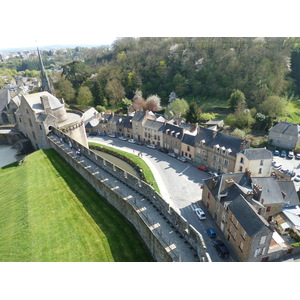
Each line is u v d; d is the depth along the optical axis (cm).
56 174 3384
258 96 7581
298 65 8544
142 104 8256
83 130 5075
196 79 9381
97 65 12094
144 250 2097
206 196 3441
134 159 5194
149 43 10875
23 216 2505
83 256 2003
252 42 8925
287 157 5209
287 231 2923
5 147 5259
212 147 4572
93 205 2709
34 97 4553
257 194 2966
